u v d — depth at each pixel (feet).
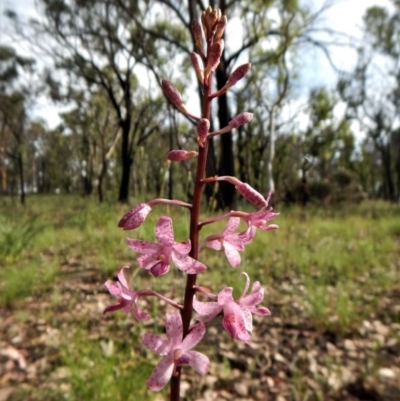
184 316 4.83
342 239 28.50
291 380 11.62
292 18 52.54
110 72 86.33
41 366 11.93
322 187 69.05
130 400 9.65
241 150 93.35
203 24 5.12
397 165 140.56
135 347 12.80
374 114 115.44
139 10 63.00
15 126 116.16
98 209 39.40
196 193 4.91
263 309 5.06
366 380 11.47
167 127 92.02
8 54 90.89
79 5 63.87
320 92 93.91
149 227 19.47
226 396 10.96
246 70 5.01
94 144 102.42
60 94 94.84
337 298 16.21
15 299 17.02
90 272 20.49
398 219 40.93
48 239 28.55
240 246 5.04
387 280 19.06
